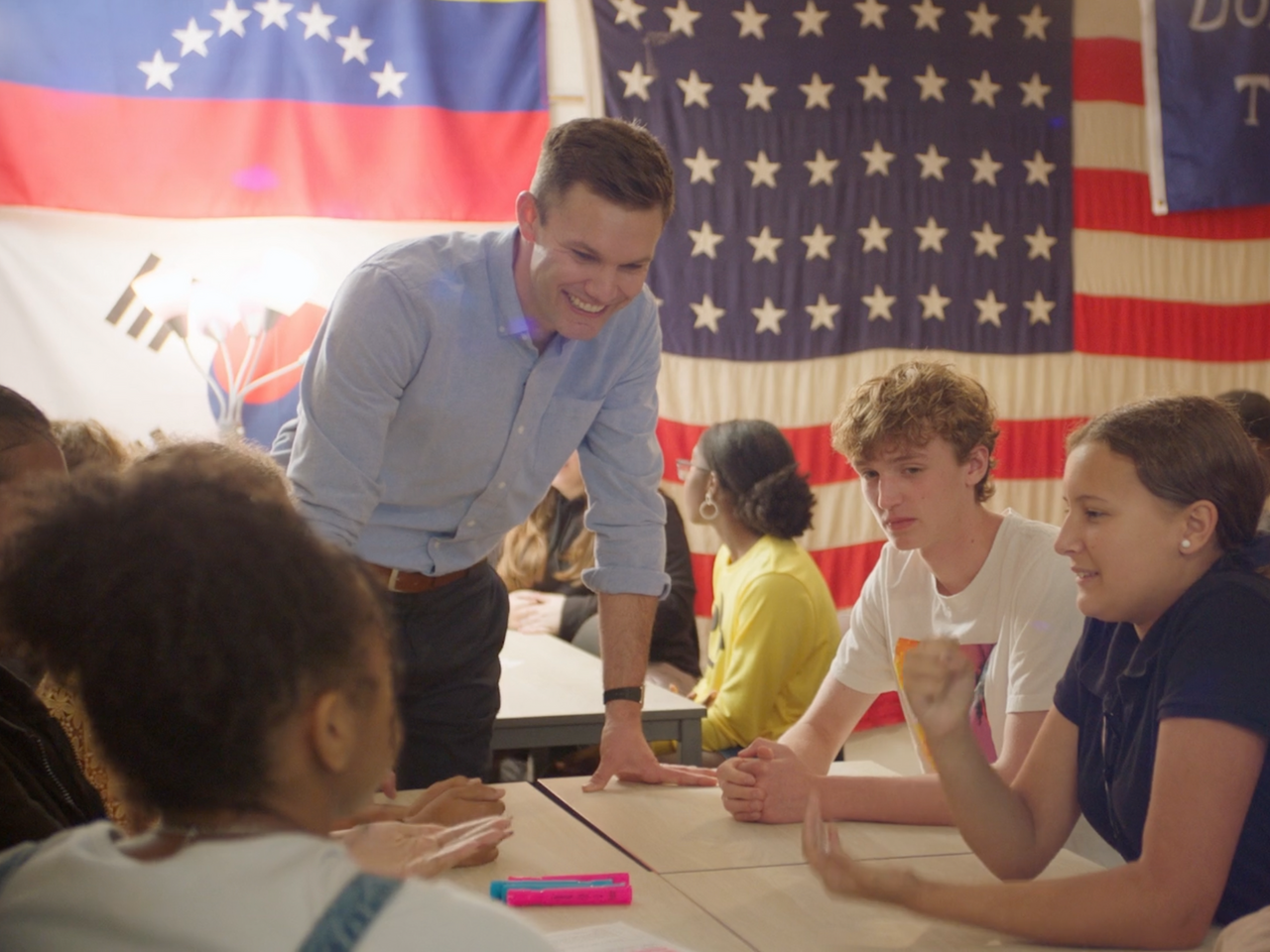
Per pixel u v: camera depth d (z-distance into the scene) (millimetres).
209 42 3488
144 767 586
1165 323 4195
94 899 540
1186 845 1033
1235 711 1045
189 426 3482
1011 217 4066
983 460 1662
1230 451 1130
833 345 3939
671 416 3834
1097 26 4125
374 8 3598
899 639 1786
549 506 3412
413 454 1695
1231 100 4117
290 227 3549
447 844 1201
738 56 3871
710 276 3852
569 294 1552
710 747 2547
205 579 570
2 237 3342
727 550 2820
